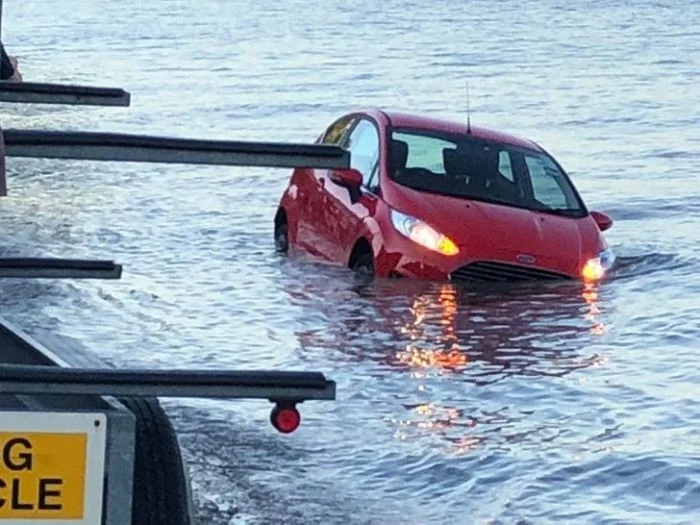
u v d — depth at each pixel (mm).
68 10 71000
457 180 14977
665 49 50625
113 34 57594
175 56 48906
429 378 10625
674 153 26906
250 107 35344
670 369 10852
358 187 15047
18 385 3959
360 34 57312
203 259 15906
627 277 14828
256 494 8141
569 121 32500
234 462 8688
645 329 12258
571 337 12000
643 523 7699
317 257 15516
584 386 10359
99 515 4133
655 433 9188
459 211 14508
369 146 15492
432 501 8086
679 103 36031
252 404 9875
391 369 10891
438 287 13984
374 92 38562
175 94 38250
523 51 50094
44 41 54438
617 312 13023
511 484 8312
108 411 4168
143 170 24062
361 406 9883
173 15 67938
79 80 41031
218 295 13844
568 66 45094
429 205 14508
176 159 3939
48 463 4098
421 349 11562
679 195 21453
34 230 18000
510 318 12734
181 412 9648
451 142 15375
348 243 14906
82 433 4113
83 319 12727
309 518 7777
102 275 5527
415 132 15422
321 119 33031
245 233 17703
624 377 10625
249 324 12570
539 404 9922
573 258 14461
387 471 8570
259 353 11477
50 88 4961
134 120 32844
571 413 9688
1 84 4934
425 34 57062
